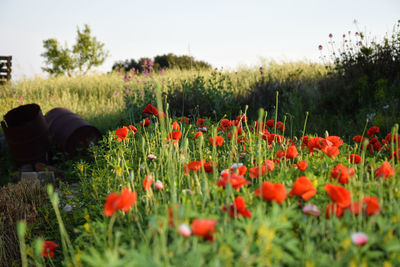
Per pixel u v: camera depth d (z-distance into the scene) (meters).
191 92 7.30
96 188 2.31
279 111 6.69
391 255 1.11
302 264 1.10
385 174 1.56
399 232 1.23
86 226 1.47
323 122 5.98
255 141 2.76
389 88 6.44
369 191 1.53
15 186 3.23
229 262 1.04
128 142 3.28
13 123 6.48
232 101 7.25
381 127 5.06
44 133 6.32
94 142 6.48
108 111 9.50
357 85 6.79
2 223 2.48
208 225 1.02
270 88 7.85
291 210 1.31
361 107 6.35
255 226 1.15
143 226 1.54
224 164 2.39
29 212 2.64
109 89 12.68
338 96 6.75
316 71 10.13
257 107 7.08
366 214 1.29
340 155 2.38
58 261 1.88
